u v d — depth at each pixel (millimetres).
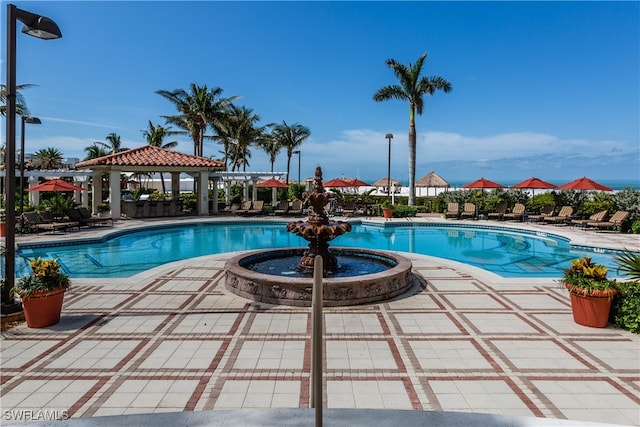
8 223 6422
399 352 5242
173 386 4340
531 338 5742
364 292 7371
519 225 20031
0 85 15766
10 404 3990
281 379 4492
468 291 8289
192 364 4863
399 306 7254
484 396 4160
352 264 10312
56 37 6348
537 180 22203
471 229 20812
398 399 4090
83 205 25375
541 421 1906
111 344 5465
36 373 4637
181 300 7543
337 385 4363
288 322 6359
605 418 3775
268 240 17875
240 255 9922
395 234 19594
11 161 6383
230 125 36438
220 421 1866
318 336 1746
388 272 7906
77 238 15094
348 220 22359
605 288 6023
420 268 10547
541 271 11797
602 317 6113
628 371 4727
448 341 5625
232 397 4109
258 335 5809
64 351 5230
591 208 19672
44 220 16734
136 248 15664
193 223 21234
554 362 4965
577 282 6258
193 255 14336
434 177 34844
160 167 23203
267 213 25781
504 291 8289
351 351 5266
